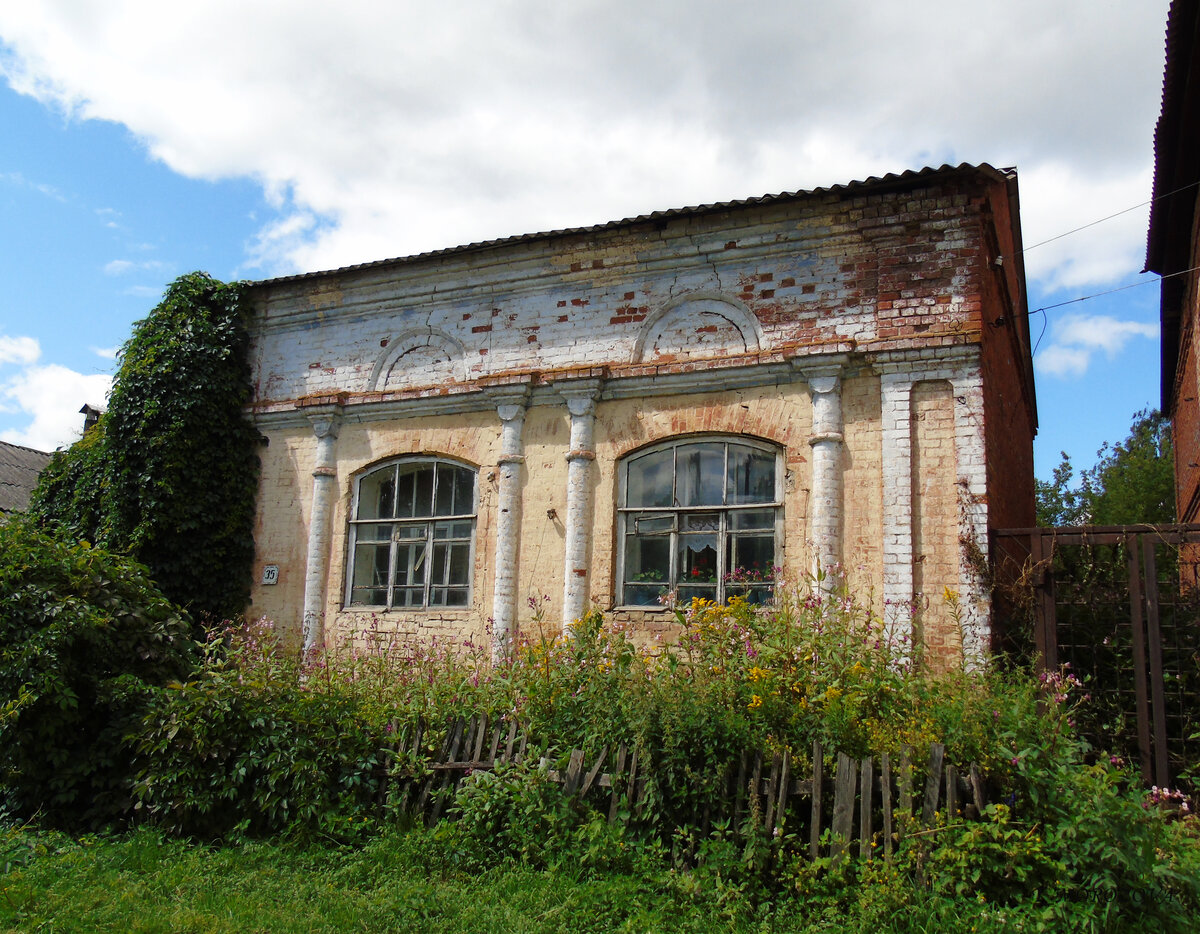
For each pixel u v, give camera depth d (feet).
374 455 37.37
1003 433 34.63
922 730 18.25
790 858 17.34
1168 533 24.48
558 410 34.19
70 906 17.03
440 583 35.35
